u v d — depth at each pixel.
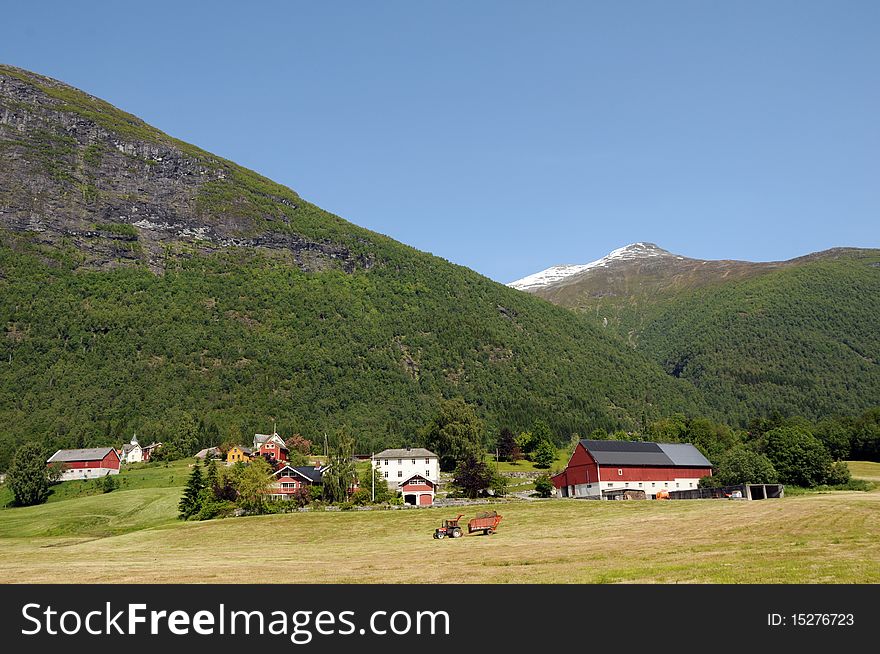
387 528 67.81
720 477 101.31
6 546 77.12
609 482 104.06
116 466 157.75
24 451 134.50
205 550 58.22
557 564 35.91
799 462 100.88
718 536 45.06
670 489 107.12
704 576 30.06
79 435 191.75
